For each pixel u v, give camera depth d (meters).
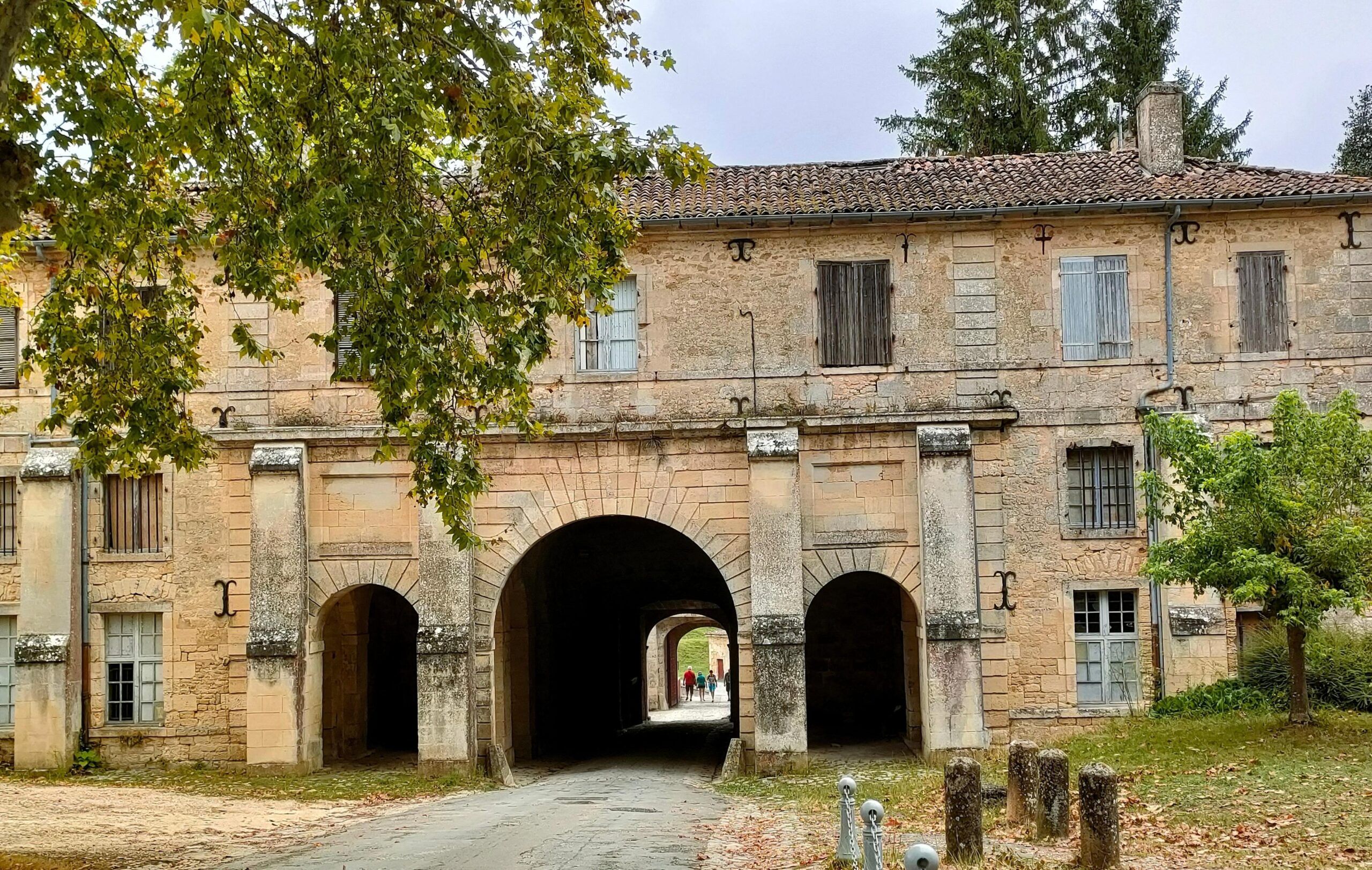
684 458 21.75
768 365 21.89
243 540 22.03
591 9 12.84
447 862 11.74
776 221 21.75
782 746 20.62
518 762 24.69
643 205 22.30
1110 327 21.86
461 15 11.95
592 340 22.09
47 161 13.29
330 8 12.67
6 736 22.17
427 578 21.22
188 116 13.11
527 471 21.83
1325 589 16.61
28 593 21.95
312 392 22.05
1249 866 11.10
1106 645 21.62
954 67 35.06
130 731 22.02
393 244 12.61
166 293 15.47
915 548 21.47
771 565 21.00
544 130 12.59
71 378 15.30
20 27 10.00
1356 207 21.73
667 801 17.89
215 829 15.07
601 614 31.38
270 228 13.68
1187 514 18.09
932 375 21.84
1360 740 16.67
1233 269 21.80
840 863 11.28
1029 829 13.03
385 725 27.22
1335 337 21.64
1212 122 34.88
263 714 21.16
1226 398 21.59
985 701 21.31
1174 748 17.55
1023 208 21.52
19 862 11.82
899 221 21.89
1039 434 21.75
